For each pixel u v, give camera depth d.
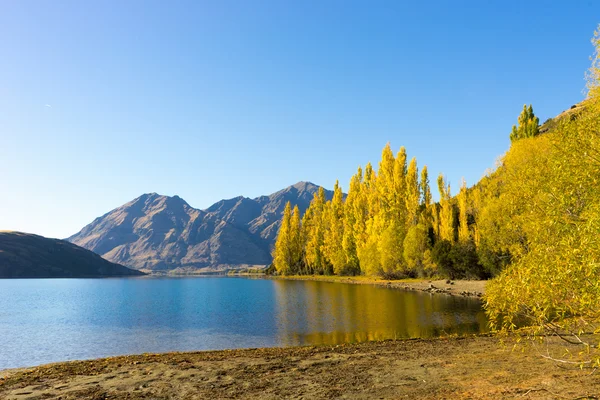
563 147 10.27
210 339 25.78
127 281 155.38
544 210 9.85
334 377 12.84
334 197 100.00
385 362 14.85
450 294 47.78
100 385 12.85
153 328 31.84
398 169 71.69
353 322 29.53
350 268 95.06
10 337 28.86
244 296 62.38
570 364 12.53
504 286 8.05
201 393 11.52
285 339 24.45
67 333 30.44
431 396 10.16
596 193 8.45
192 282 139.25
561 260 6.81
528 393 9.53
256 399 10.74
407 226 70.12
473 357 14.92
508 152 35.38
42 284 130.00
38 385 13.12
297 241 125.94
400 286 61.66
